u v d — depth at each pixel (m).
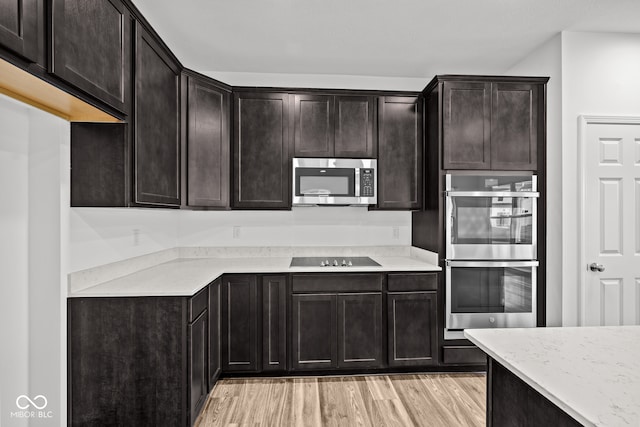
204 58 3.30
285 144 3.20
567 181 2.88
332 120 3.22
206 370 2.48
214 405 2.51
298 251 3.58
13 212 1.84
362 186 3.21
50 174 1.95
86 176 2.01
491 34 2.90
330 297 2.93
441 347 2.98
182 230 3.52
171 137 2.54
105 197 2.01
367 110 3.24
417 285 2.96
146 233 2.94
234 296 2.89
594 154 2.90
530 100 2.99
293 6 2.50
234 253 3.53
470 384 2.82
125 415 2.10
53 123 1.93
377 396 2.63
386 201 3.24
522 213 2.98
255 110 3.18
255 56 3.26
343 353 2.94
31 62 1.29
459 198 2.94
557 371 1.01
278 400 2.58
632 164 2.91
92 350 2.08
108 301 2.09
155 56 2.28
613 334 1.33
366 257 3.55
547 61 3.04
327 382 2.86
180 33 2.87
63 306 2.00
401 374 3.01
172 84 2.56
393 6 2.51
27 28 1.24
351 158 3.23
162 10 2.54
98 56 1.68
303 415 2.38
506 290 2.97
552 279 2.95
